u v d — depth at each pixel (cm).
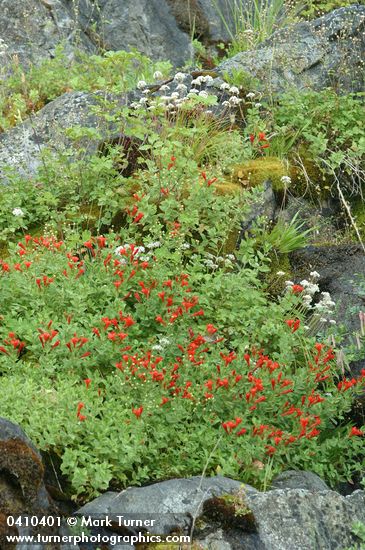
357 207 466
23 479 281
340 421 361
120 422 315
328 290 404
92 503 301
